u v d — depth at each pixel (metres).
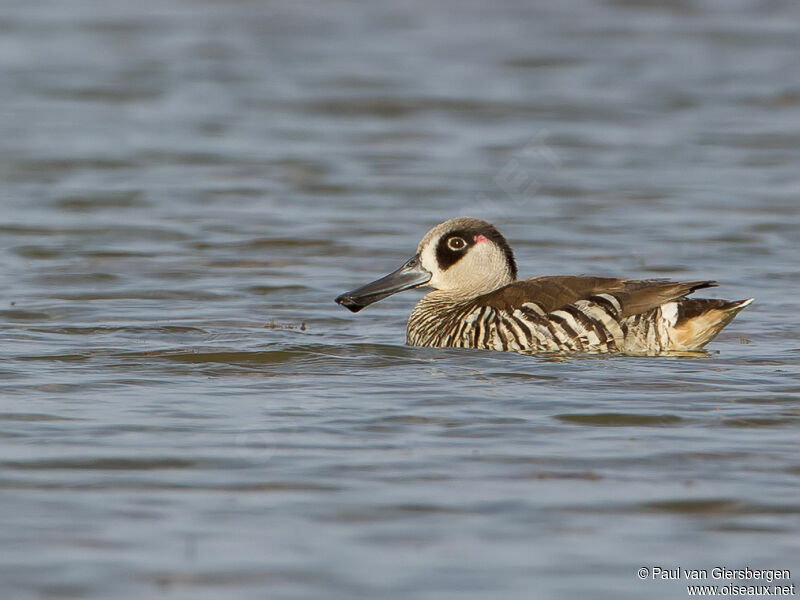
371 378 13.27
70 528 9.20
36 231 21.39
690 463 10.60
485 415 11.91
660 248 20.66
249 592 8.27
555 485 10.09
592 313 14.33
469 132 30.39
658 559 8.82
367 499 9.78
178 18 43.69
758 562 8.80
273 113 31.94
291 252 20.39
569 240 21.31
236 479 10.17
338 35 41.47
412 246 20.92
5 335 15.11
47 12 44.06
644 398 12.48
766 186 25.19
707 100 33.56
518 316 14.52
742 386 12.94
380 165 27.11
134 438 11.13
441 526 9.30
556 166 27.05
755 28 42.31
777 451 10.90
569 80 35.84
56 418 11.70
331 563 8.69
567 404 12.27
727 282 18.45
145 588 8.32
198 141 28.89
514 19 43.91
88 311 16.55
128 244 20.64
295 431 11.38
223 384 12.98
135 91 33.94
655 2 46.00
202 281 18.41
